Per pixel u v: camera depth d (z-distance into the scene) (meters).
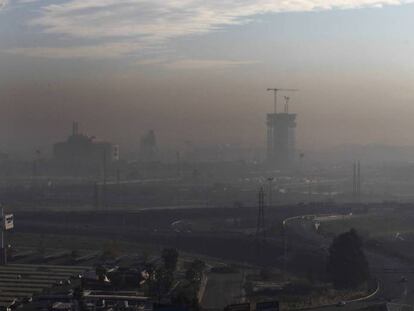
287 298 104.12
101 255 147.25
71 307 96.81
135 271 118.56
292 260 142.88
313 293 108.81
